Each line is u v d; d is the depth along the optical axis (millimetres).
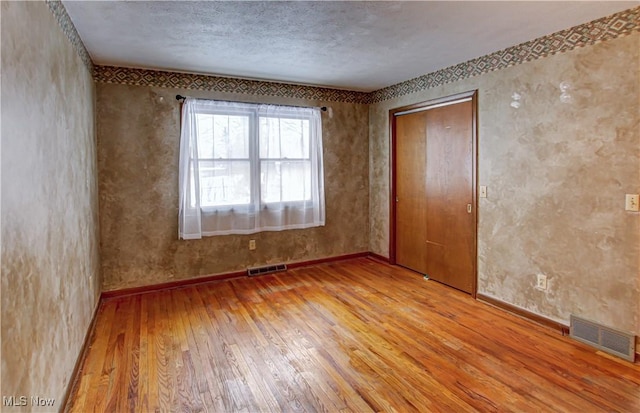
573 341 2826
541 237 3090
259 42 3086
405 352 2672
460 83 3773
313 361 2555
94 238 3344
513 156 3279
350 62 3695
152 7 2387
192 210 4051
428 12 2510
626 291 2568
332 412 2029
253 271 4547
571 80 2812
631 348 2537
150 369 2449
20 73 1510
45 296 1765
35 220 1651
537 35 2955
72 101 2520
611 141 2605
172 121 4016
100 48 3168
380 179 5109
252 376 2371
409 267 4734
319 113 4801
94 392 2197
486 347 2738
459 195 3912
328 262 5102
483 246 3619
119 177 3809
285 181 4633
